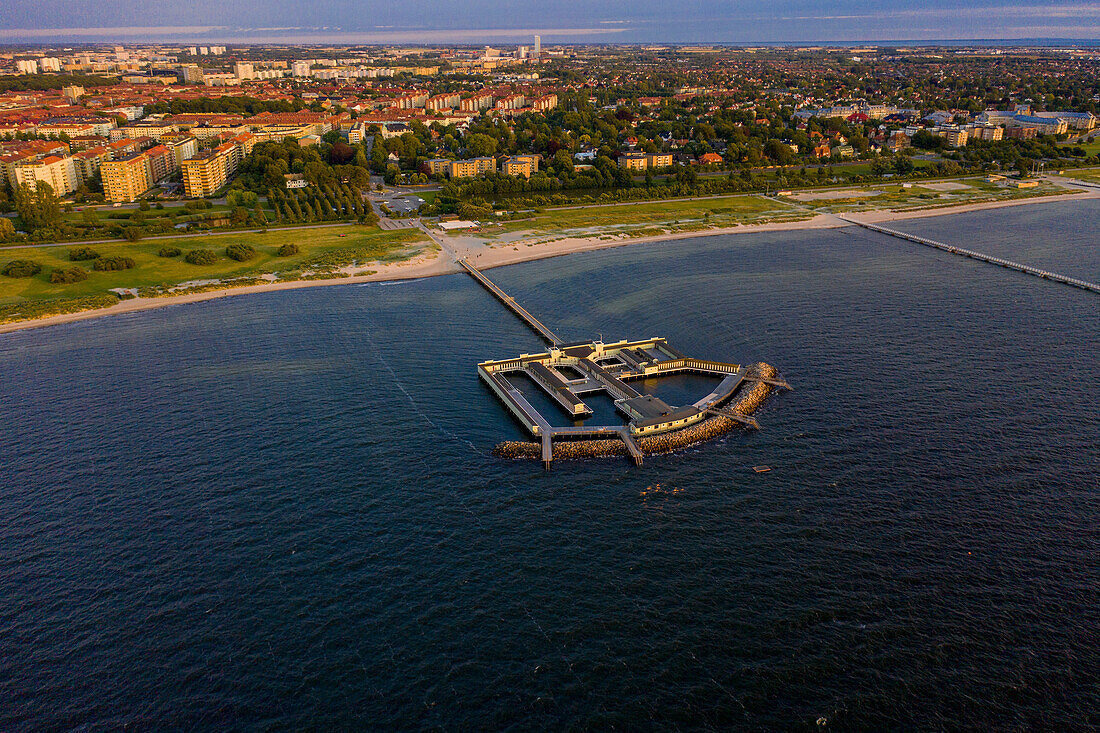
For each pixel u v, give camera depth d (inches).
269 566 5669.3
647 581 5487.2
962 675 4660.4
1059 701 4480.8
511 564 5689.0
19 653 4894.2
